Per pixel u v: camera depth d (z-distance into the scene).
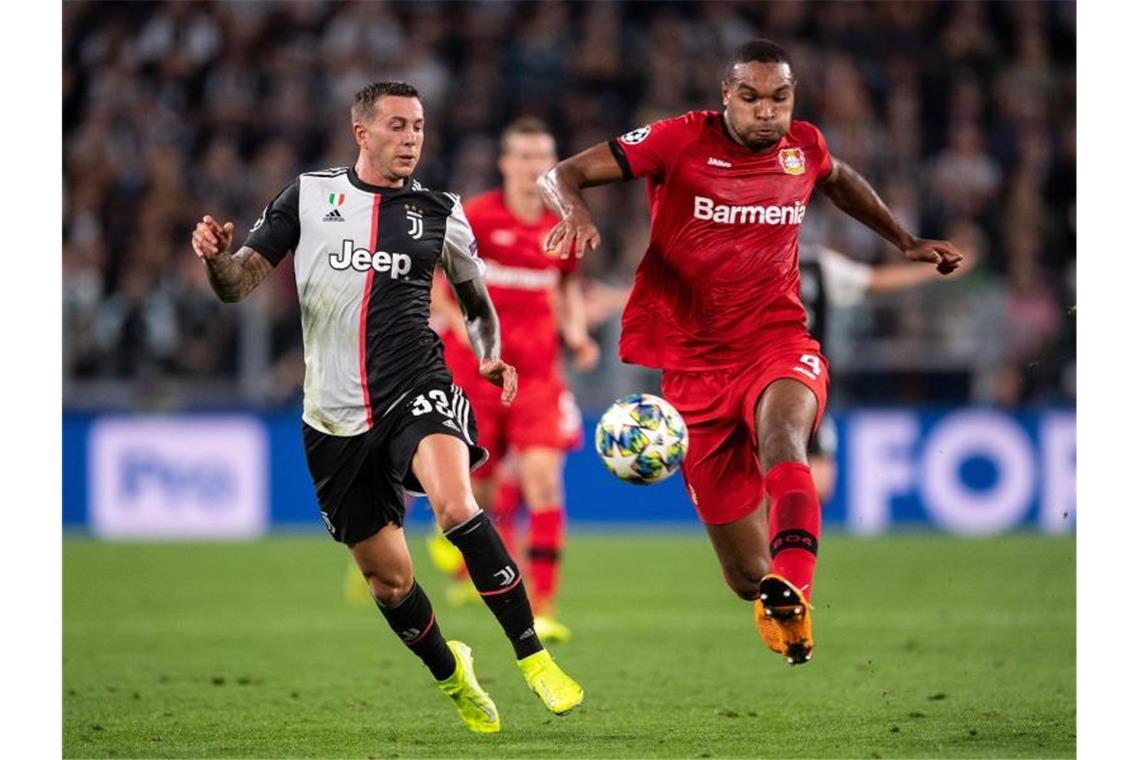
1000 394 56.66
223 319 56.94
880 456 56.59
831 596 39.59
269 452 56.88
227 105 70.12
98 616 36.50
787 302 22.06
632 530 58.81
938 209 67.12
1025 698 24.58
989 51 74.12
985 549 50.88
